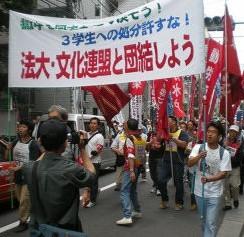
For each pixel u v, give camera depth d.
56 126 2.46
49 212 2.38
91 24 4.20
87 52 4.19
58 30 4.29
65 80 4.26
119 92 5.59
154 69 3.97
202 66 3.85
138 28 4.04
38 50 4.35
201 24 3.85
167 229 5.42
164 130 6.20
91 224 5.62
